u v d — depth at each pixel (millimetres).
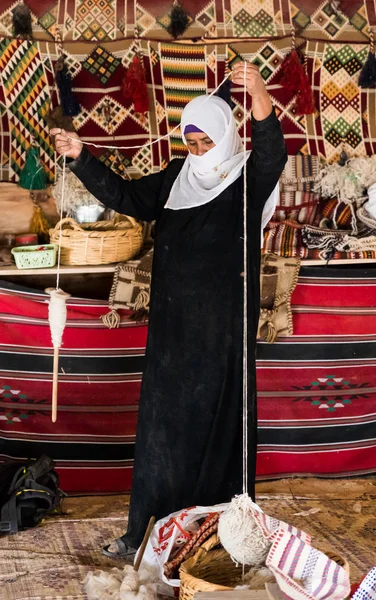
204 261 3234
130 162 4395
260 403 4383
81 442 4320
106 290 4547
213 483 3281
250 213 3254
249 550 2668
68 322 4215
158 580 3014
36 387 4258
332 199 4336
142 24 4312
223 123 3238
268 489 4332
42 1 4250
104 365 4281
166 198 3441
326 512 3928
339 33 4410
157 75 4352
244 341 3170
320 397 4414
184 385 3260
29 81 4285
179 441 3287
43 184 4215
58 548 3482
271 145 3061
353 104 4484
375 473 4504
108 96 4340
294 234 4250
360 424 4465
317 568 2408
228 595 2354
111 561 3363
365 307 4379
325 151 4477
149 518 3348
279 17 4375
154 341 3342
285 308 4215
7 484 3770
